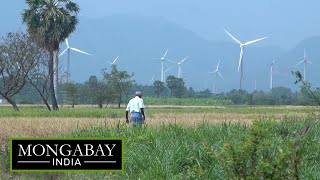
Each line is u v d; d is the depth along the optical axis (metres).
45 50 50.56
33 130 22.50
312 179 8.27
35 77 49.66
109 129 16.08
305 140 6.30
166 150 11.21
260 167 5.77
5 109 50.56
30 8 50.25
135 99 18.80
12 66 47.34
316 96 7.29
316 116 8.20
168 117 36.53
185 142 11.93
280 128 13.92
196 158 10.48
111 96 67.38
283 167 5.77
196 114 43.78
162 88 119.50
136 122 18.58
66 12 51.75
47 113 39.69
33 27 50.41
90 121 28.73
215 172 9.11
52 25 50.47
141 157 11.42
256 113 46.78
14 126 24.59
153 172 10.17
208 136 13.42
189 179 9.29
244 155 6.02
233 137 11.59
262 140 6.14
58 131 21.33
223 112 50.03
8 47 47.66
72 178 11.26
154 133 13.48
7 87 47.16
